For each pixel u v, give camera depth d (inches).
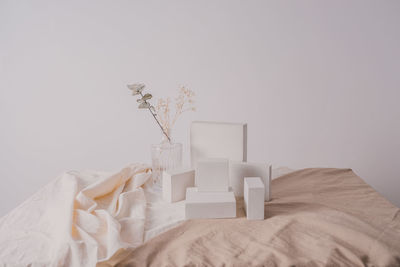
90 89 109.7
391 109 99.5
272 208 50.7
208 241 41.0
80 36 107.0
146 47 106.0
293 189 58.1
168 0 103.0
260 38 101.7
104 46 107.1
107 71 108.4
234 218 47.9
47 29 107.0
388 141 101.1
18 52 108.7
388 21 95.3
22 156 113.9
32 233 43.8
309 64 101.1
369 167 103.4
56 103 111.1
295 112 104.1
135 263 36.8
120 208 48.9
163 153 60.7
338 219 44.6
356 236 39.7
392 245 38.7
